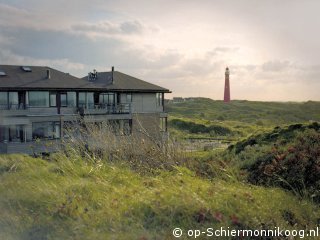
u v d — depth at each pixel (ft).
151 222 19.56
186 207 20.25
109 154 33.73
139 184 25.98
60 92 106.73
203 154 37.35
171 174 28.43
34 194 23.16
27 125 97.45
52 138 97.09
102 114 111.24
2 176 27.37
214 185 24.82
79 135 39.99
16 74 104.78
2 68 105.19
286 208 21.95
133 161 32.14
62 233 18.44
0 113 94.32
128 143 34.32
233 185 26.43
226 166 30.63
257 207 20.97
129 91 122.31
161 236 17.92
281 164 28.48
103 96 119.14
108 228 18.75
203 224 19.07
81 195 22.90
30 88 99.66
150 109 127.95
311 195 24.34
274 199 22.89
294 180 26.89
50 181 26.03
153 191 22.81
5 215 20.43
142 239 17.43
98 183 25.34
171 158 31.86
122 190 24.08
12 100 99.30
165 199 21.20
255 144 36.27
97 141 35.04
